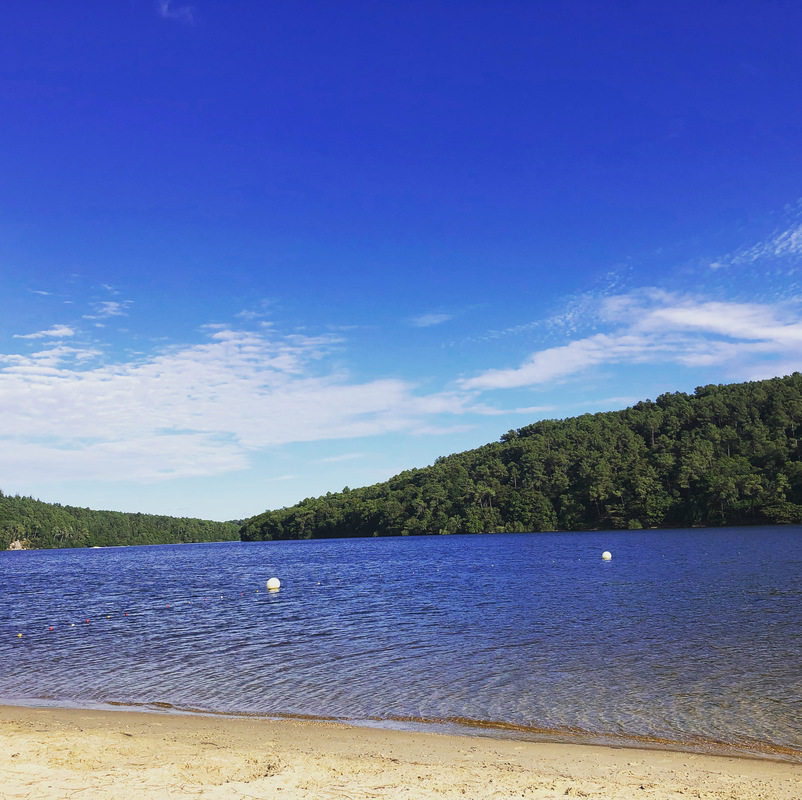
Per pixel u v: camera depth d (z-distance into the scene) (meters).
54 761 13.23
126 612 40.88
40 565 117.94
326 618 34.78
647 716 16.38
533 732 15.45
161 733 15.69
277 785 11.73
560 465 173.62
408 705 17.95
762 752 13.80
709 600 35.34
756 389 186.00
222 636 29.94
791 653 22.50
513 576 56.06
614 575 52.00
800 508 127.00
